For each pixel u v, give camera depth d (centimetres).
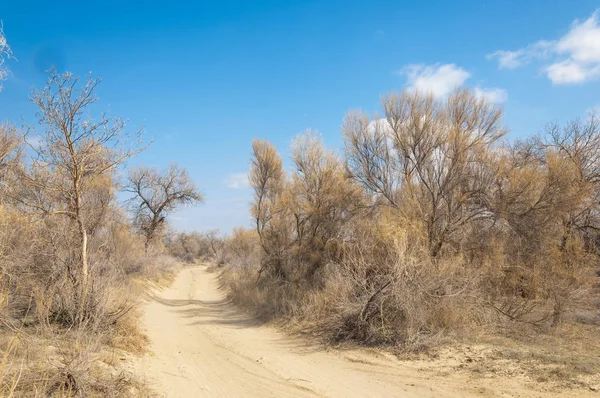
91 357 694
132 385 667
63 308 903
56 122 952
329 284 1479
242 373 883
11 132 931
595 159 1952
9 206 850
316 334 1269
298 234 2017
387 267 1159
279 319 1580
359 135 1708
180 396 689
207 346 1192
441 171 1519
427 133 1540
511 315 1185
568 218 1452
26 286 861
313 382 809
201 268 6412
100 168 1051
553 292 1189
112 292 1016
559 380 712
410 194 1468
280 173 2328
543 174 1477
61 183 1041
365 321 1139
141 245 3469
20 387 540
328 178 1878
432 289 1118
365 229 1430
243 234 3559
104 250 1316
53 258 949
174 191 4403
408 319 1073
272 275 2183
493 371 796
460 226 1516
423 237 1277
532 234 1402
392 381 801
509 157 1744
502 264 1337
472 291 1182
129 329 1043
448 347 973
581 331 1096
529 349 921
